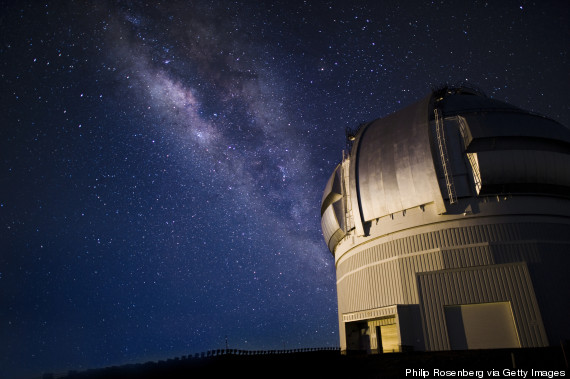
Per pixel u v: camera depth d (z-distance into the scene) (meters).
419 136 23.67
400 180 23.50
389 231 23.77
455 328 20.11
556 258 20.95
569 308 19.73
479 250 21.08
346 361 16.20
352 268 25.94
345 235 27.36
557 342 18.59
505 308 19.62
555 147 23.17
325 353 17.83
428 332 20.53
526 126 23.06
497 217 21.55
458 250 21.42
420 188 22.72
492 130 22.39
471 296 20.27
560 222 22.19
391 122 26.36
